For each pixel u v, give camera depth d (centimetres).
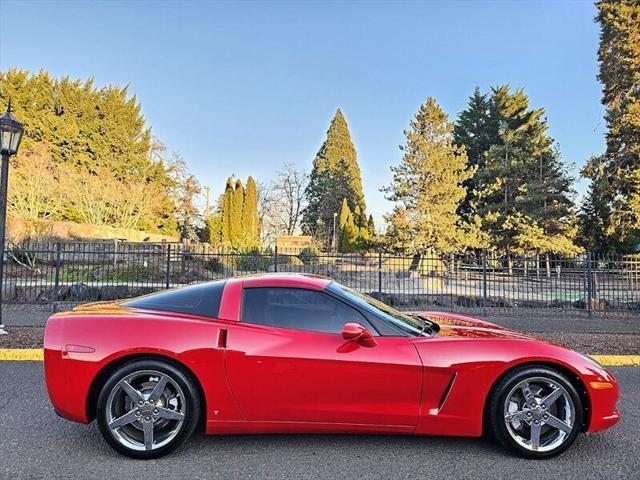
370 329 361
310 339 349
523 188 2925
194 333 346
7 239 1911
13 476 311
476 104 4519
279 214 5112
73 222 2755
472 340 361
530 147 3228
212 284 388
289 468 326
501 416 346
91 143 3816
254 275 400
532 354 352
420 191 2698
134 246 1794
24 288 1148
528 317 1041
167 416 341
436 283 1409
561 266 1411
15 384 520
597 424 354
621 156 2547
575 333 857
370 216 4909
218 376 341
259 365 340
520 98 4244
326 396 343
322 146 5444
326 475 316
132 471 320
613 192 2566
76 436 379
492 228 3075
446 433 348
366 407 344
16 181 2600
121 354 341
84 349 344
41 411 435
